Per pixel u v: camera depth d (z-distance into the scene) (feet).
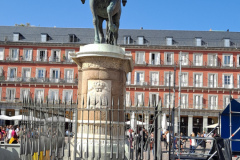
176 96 164.14
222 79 165.68
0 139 68.74
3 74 168.14
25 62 168.55
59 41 174.50
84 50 27.71
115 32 30.37
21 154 23.67
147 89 164.86
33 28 182.09
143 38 174.29
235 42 174.29
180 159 31.68
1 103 164.04
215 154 29.53
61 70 168.25
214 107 163.43
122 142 26.84
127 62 28.73
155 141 23.56
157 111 23.43
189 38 177.17
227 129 37.99
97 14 29.81
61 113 33.14
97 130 26.53
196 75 166.50
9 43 168.76
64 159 26.66
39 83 166.09
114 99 27.37
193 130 171.22
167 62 167.84
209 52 167.73
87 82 27.63
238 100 34.19
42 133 26.73
